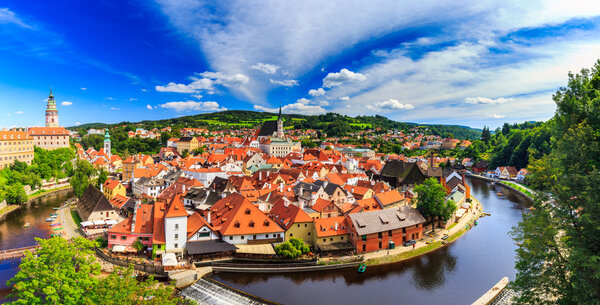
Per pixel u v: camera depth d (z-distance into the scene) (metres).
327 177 149.88
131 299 43.31
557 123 61.59
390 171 180.00
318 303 65.19
